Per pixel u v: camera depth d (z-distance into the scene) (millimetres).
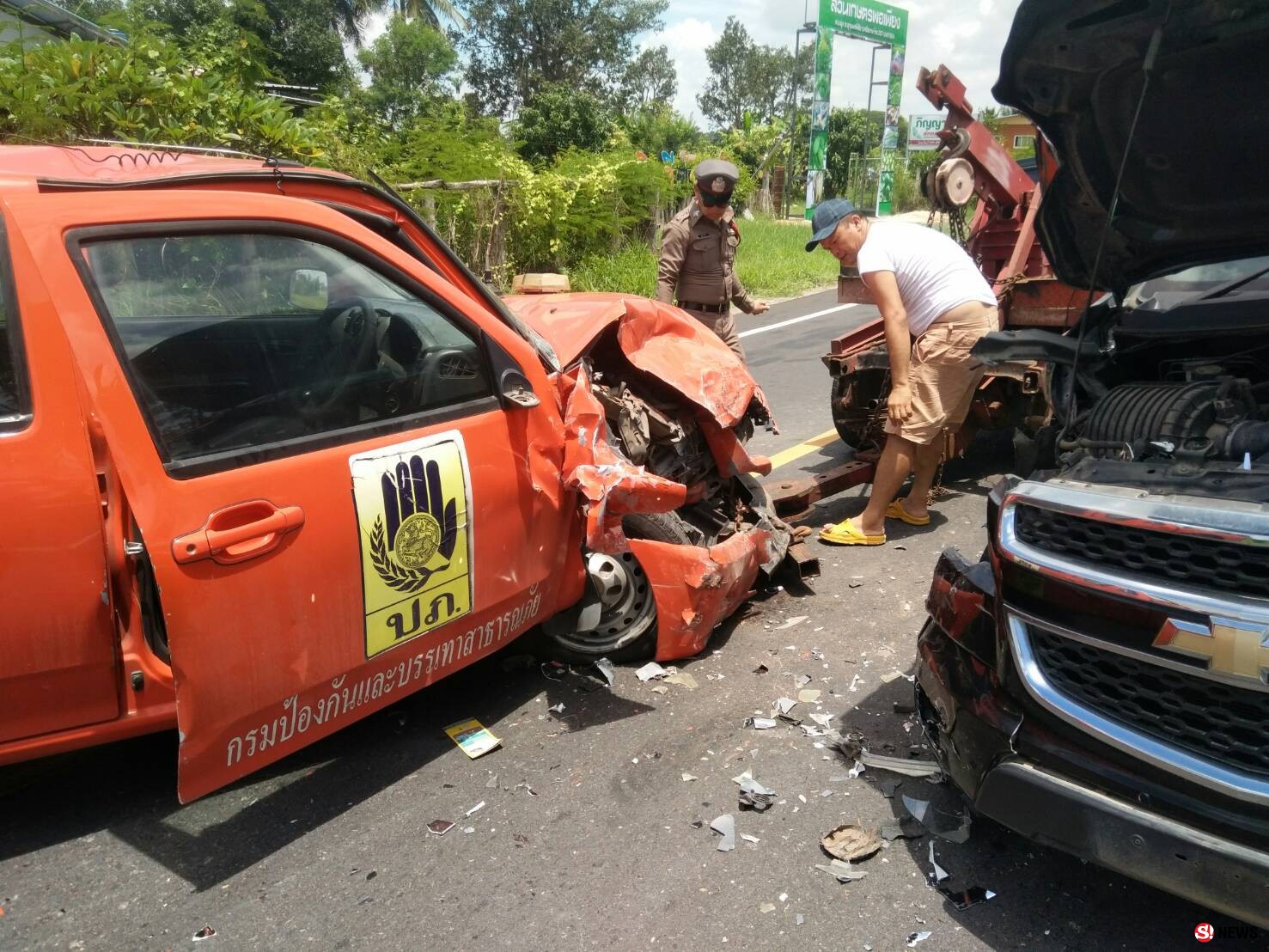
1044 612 2137
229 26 13523
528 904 2387
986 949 2215
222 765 2309
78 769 2955
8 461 2129
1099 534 2070
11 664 2234
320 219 2547
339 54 26344
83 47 6605
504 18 40031
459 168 11719
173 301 2254
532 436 3027
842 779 2881
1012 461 6379
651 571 3410
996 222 6410
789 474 6035
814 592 4258
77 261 2111
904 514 5199
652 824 2688
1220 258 3088
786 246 19500
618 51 42000
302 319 2492
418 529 2650
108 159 2736
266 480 2303
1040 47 2488
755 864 2518
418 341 2742
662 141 30109
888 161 28969
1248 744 1837
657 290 5719
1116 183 2734
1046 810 2086
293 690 2416
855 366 5672
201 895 2430
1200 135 2605
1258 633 1768
